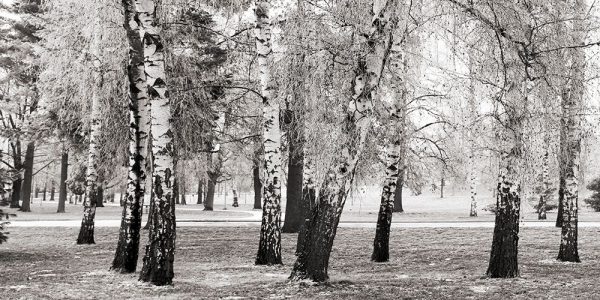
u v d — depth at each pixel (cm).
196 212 4444
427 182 3130
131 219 1237
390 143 1495
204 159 2270
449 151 1719
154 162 1037
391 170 1532
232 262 1496
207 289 985
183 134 1672
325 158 1042
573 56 1177
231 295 913
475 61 1094
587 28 1180
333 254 1727
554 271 1272
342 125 1016
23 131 2911
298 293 925
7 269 1302
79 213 4116
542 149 1144
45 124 2458
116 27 1432
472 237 2097
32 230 2400
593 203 4144
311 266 1041
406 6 1020
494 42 1069
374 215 3981
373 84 1000
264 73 1359
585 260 1506
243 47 1695
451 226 2541
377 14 980
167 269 1035
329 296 900
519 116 1075
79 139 2378
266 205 1391
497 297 904
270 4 1431
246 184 6316
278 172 1384
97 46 1502
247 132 2203
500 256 1166
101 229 2438
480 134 1155
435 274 1257
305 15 1175
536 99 1103
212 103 1831
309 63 1134
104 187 2803
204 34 1656
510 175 1145
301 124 1312
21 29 3181
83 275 1181
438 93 1409
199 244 1972
